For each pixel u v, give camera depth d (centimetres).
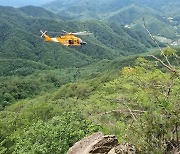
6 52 18700
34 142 1570
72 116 1580
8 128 2805
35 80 11181
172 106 503
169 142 506
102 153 645
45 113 3184
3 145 2278
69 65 17875
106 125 729
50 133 1494
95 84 6178
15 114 3625
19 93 9688
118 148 575
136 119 532
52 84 11412
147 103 574
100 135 728
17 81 10512
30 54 18638
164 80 594
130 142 526
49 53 18838
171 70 543
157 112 514
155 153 489
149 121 503
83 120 1501
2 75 14075
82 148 692
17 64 15100
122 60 13525
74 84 6775
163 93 560
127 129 535
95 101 2462
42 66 15700
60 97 6638
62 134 1449
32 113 3212
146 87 580
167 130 502
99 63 15712
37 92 10262
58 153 1386
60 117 1656
